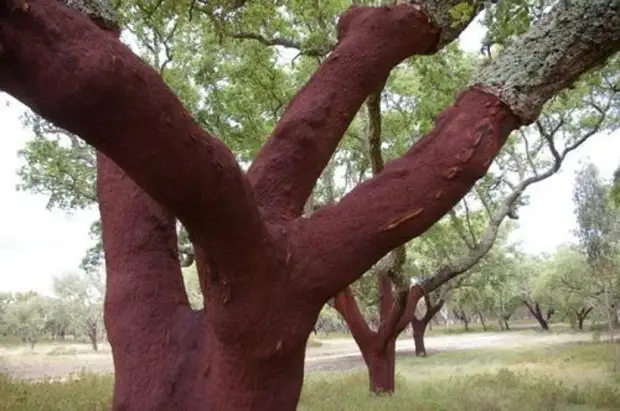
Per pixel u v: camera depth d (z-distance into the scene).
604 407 9.66
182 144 1.36
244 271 1.70
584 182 22.59
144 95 1.28
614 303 23.61
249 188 1.56
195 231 1.58
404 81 10.97
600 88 10.45
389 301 11.62
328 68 2.25
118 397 2.02
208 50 9.95
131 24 8.07
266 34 7.77
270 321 1.79
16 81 1.22
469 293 30.27
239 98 10.36
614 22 1.99
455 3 2.38
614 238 21.67
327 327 58.09
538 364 17.62
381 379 10.81
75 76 1.20
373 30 2.28
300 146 2.08
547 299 38.56
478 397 10.07
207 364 1.93
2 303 52.31
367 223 1.88
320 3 7.90
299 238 1.87
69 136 11.36
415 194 1.88
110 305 2.18
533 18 2.96
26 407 8.93
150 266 2.20
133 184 2.29
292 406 1.95
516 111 1.97
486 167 1.92
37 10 1.19
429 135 1.97
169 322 2.10
